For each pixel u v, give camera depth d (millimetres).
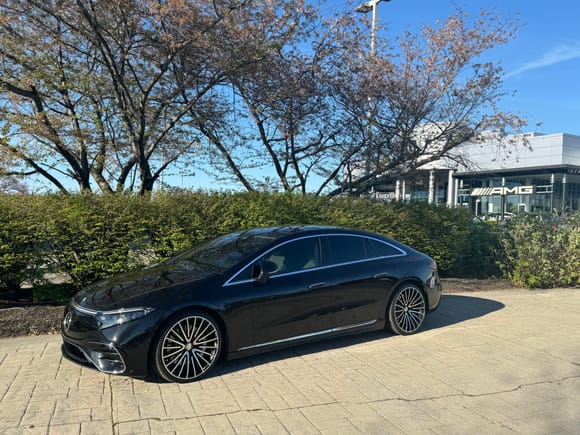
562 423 3938
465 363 5348
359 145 12711
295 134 12234
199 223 7918
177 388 4500
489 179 38219
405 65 12414
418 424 3871
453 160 13945
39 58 9047
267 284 5211
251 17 9586
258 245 5523
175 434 3613
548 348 5930
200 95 10328
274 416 3955
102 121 10781
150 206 7742
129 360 4383
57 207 7227
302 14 10477
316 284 5531
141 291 4766
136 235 7574
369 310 6016
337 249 5969
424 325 6973
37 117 9297
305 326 5445
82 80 9367
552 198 34938
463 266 11812
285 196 9344
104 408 4035
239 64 9688
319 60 11805
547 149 35094
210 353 4789
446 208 11234
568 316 7660
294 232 5820
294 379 4789
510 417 4039
